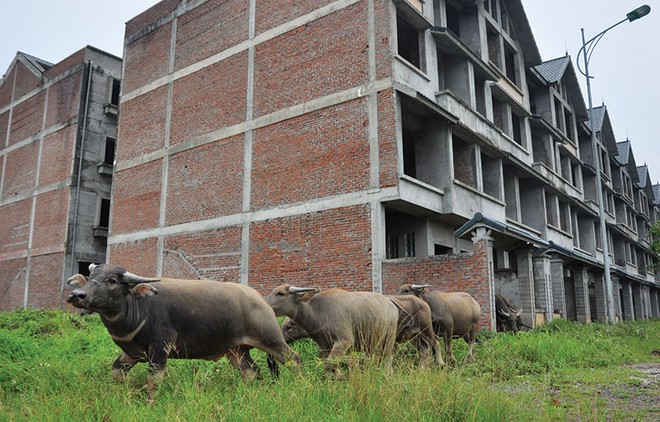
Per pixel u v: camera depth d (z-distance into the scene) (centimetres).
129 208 2039
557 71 2775
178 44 2031
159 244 1881
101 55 2514
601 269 2378
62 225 2305
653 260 4753
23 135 2709
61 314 1241
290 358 612
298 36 1647
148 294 511
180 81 1980
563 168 2855
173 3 2091
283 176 1584
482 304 1182
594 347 1120
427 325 845
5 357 671
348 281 1388
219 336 577
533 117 2355
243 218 1650
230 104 1784
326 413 435
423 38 1631
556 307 1788
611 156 3759
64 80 2534
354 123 1462
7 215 2664
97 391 508
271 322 612
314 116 1551
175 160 1914
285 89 1641
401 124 1473
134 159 2075
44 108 2611
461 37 2008
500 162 1958
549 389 697
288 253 1521
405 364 677
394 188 1354
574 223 2870
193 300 563
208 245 1728
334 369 621
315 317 679
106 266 512
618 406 603
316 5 1623
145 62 2148
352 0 1542
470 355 953
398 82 1440
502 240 1362
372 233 1370
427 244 1571
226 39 1858
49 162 2486
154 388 517
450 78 1825
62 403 453
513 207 2098
